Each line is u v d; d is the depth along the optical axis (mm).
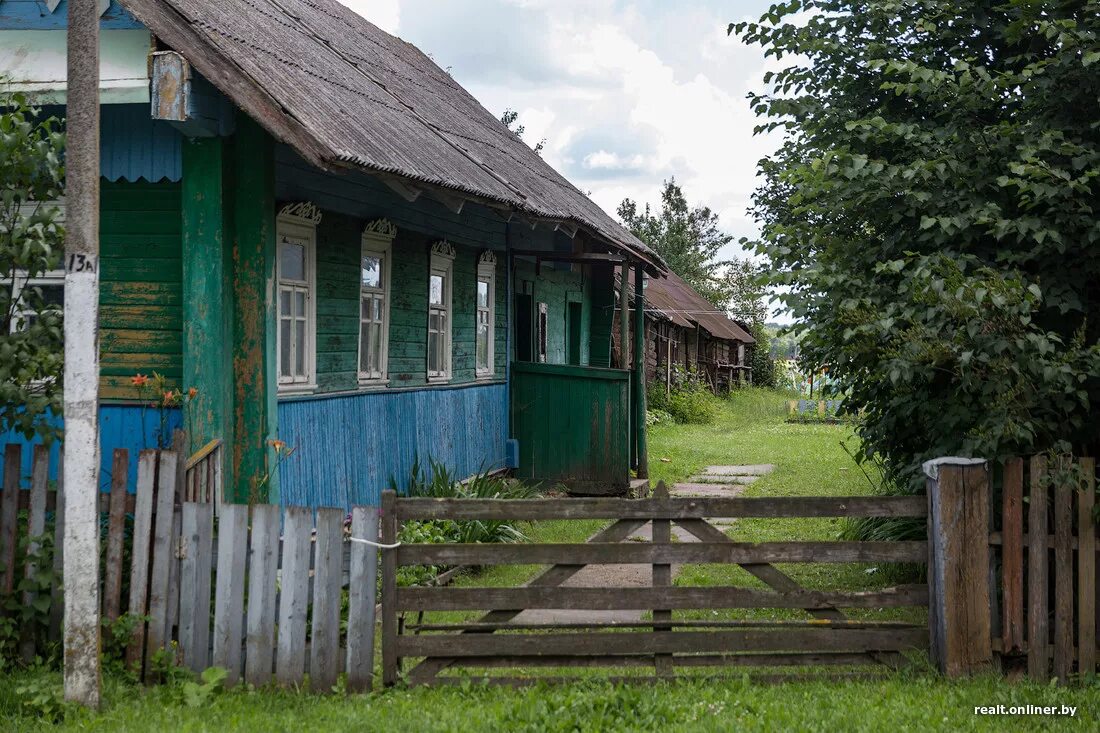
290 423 8836
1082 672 6164
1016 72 7555
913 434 7805
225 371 7797
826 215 7652
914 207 7031
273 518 6086
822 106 8031
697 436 26078
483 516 6203
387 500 6148
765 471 18781
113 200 8016
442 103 15094
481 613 8250
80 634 5590
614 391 14375
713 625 6414
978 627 6199
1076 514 6465
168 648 6102
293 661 6039
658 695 5898
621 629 7699
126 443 7980
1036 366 6230
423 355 11914
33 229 6188
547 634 6305
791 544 6371
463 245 13141
